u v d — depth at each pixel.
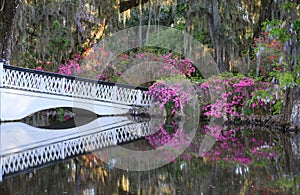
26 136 10.73
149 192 5.45
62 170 6.79
